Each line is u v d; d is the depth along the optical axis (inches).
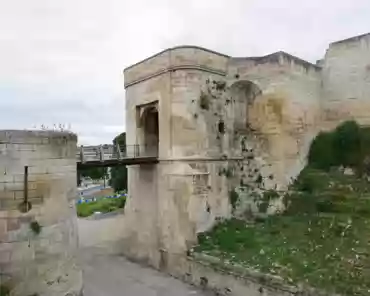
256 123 781.9
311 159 824.3
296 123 783.7
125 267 702.5
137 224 778.2
